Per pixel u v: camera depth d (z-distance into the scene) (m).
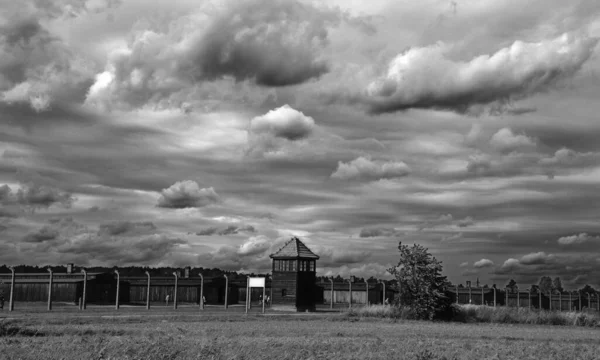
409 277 64.94
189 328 43.38
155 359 24.02
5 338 32.22
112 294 97.69
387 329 46.84
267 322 54.16
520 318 65.38
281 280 84.50
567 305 142.50
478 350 30.97
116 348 26.31
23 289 93.31
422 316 64.12
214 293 103.38
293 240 86.44
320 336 38.66
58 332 37.50
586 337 44.44
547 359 28.33
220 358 24.53
